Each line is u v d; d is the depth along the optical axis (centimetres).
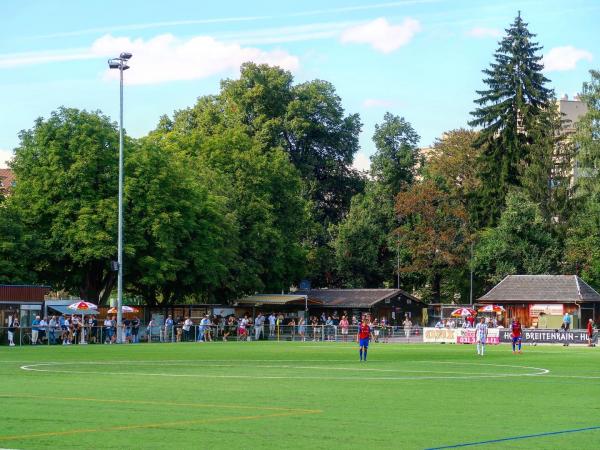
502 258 12300
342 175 14725
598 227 11894
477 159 13388
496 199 13075
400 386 3359
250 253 10919
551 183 12962
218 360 5150
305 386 3291
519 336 6931
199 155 11388
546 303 10881
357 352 6456
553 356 6109
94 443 1875
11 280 8550
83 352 6075
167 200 9356
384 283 13888
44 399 2711
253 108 13738
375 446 1867
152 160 9425
